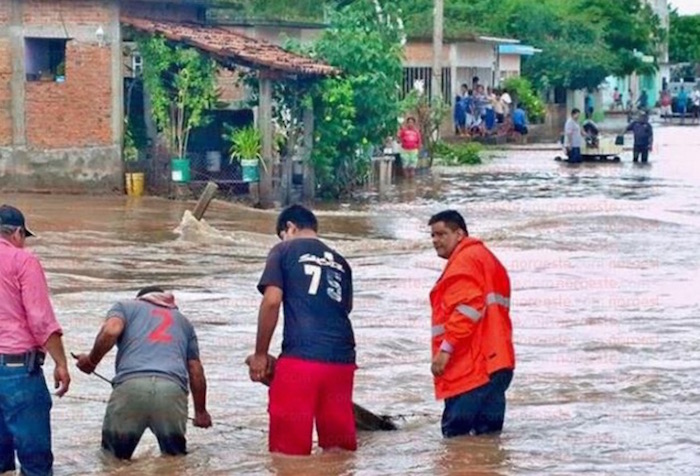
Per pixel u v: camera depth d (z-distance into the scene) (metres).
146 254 36.84
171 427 17.23
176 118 49.50
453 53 88.31
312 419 16.97
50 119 48.88
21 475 16.30
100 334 17.22
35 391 16.00
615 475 16.06
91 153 48.97
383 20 62.16
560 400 20.73
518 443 17.72
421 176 65.94
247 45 51.00
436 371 17.95
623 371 23.08
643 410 19.98
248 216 45.31
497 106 91.75
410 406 20.62
